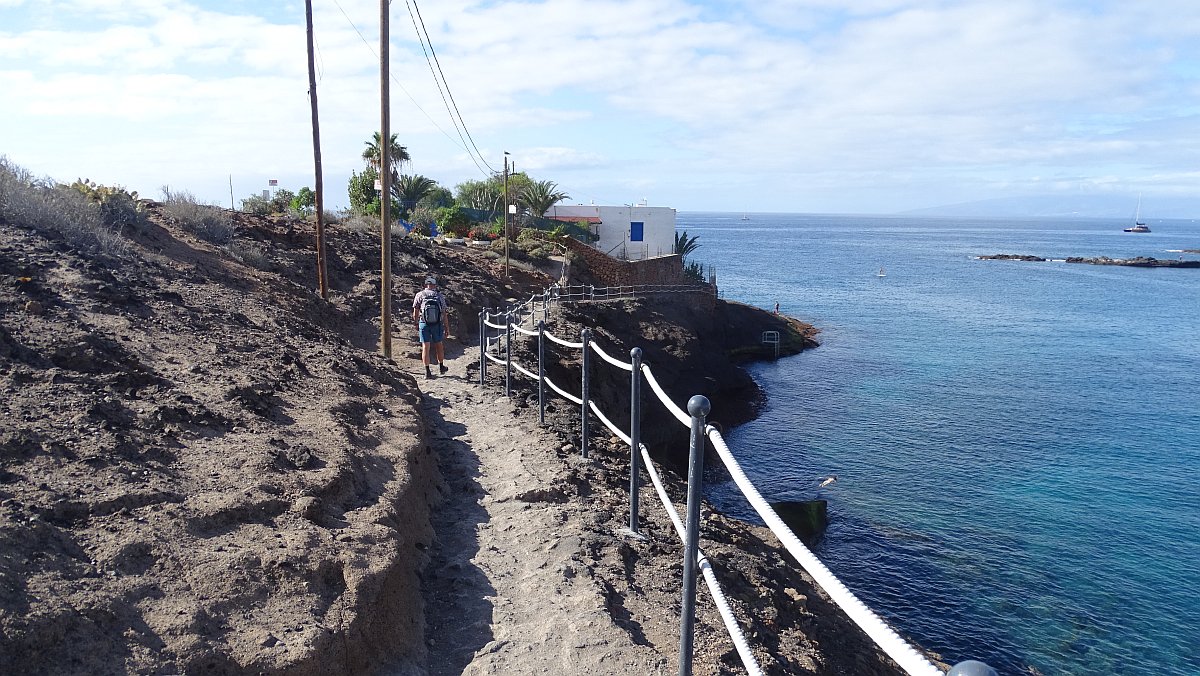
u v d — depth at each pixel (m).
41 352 6.09
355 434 6.77
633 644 4.50
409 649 4.32
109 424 5.12
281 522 4.60
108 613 3.33
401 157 48.72
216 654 3.38
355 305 18.75
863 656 6.67
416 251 27.48
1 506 3.73
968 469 23.70
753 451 25.52
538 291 33.31
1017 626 14.63
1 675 2.86
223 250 16.25
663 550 6.25
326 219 28.91
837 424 29.25
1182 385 36.47
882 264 124.31
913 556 17.42
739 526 10.06
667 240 62.25
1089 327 56.53
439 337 13.19
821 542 18.06
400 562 4.74
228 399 6.50
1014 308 67.69
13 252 8.78
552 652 4.39
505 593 5.16
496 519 6.59
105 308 7.97
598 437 10.46
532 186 59.16
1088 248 188.38
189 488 4.67
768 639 5.62
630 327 32.97
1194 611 15.28
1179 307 69.38
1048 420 29.84
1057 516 19.94
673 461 24.22
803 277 98.44
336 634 3.78
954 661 13.47
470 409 10.77
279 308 12.51
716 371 35.06
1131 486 22.41
